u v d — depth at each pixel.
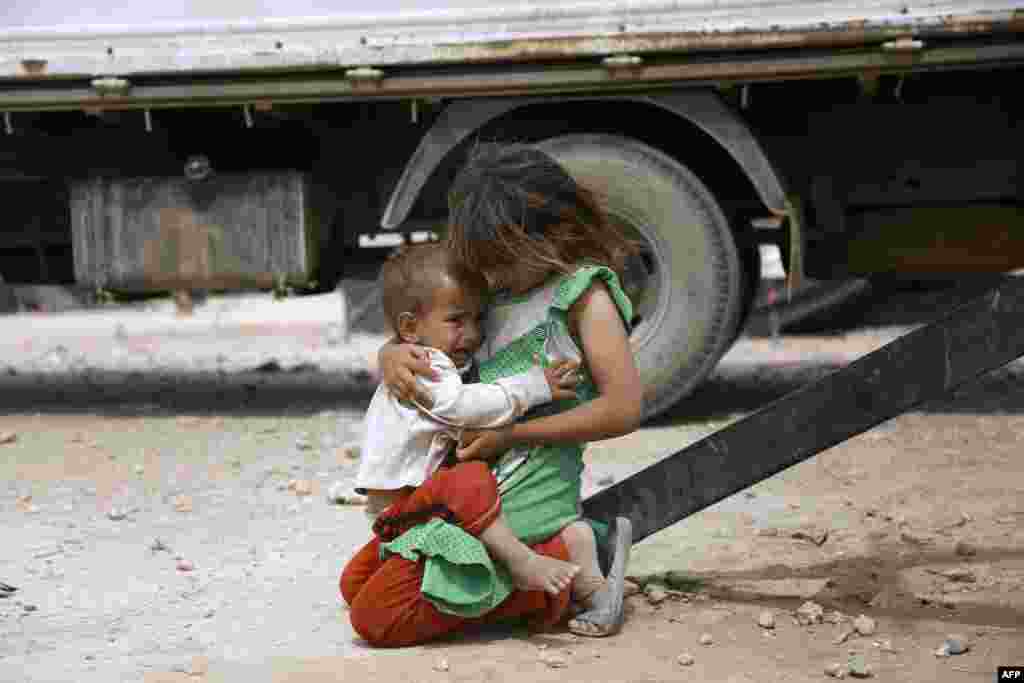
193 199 6.81
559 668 3.09
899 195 6.71
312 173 7.00
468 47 6.20
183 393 8.43
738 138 6.30
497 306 3.38
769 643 3.27
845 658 3.14
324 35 6.36
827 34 5.95
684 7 6.12
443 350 3.30
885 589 3.73
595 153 6.39
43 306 18.69
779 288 12.35
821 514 4.69
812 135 6.73
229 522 4.79
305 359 11.00
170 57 6.35
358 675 3.06
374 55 6.25
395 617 3.26
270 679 3.04
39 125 7.08
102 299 7.16
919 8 5.97
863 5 6.02
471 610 3.22
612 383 3.23
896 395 3.41
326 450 6.19
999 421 6.50
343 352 11.66
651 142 6.75
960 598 3.63
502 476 3.30
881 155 6.68
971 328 3.36
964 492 4.98
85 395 8.40
